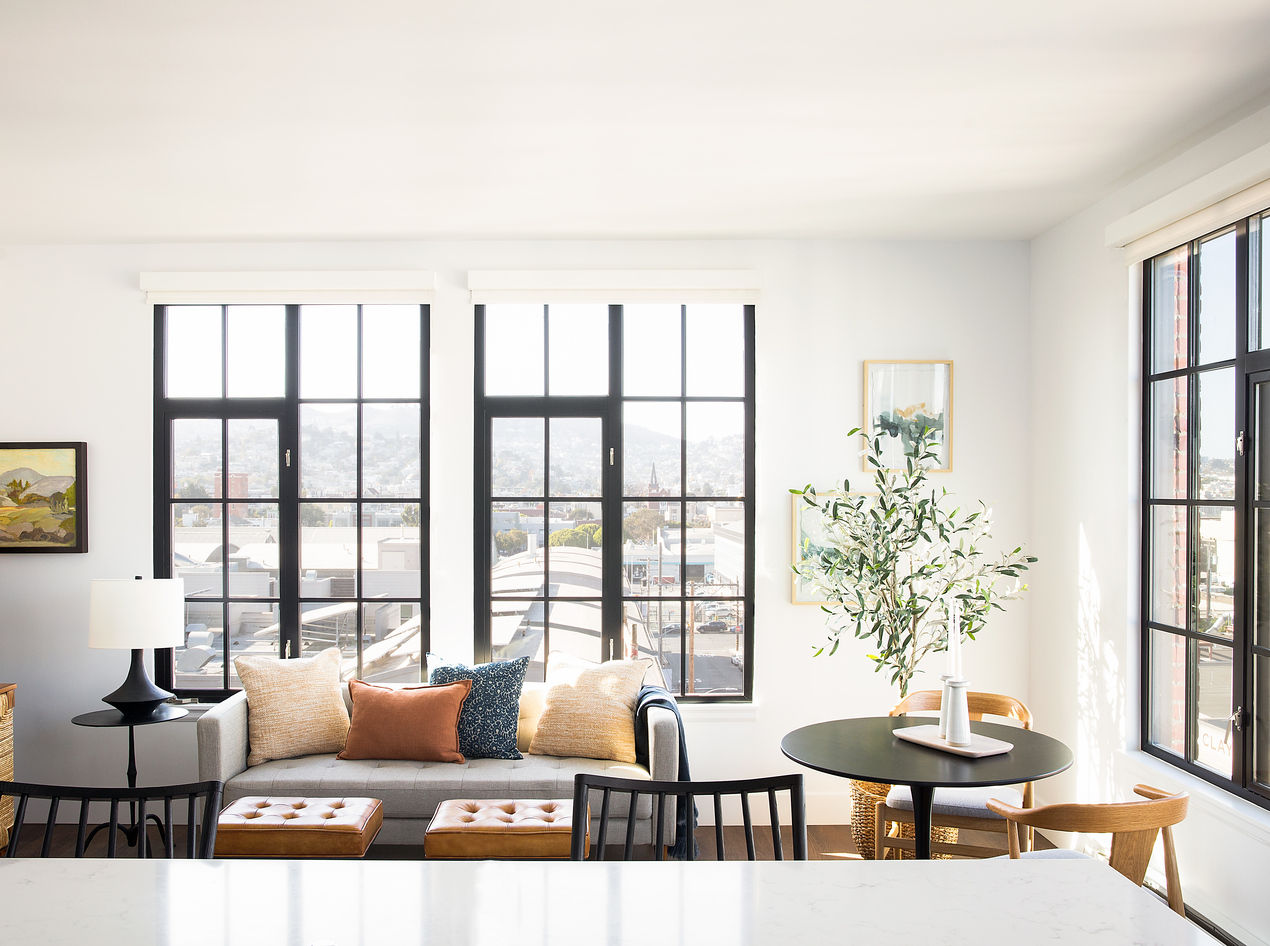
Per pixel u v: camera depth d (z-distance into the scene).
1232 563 3.25
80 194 3.83
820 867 1.55
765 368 4.62
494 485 4.69
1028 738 3.31
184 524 4.70
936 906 1.40
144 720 4.02
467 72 2.68
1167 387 3.63
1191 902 3.32
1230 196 3.08
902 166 3.52
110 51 2.54
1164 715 3.65
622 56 2.58
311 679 4.21
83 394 4.64
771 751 4.57
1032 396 4.61
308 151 3.33
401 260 4.64
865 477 4.61
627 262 4.63
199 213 4.12
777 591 4.60
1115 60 2.62
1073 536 4.20
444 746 4.01
